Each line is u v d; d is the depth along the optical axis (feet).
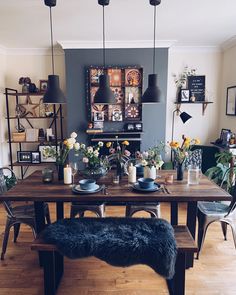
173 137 15.47
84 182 7.48
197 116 15.34
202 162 14.34
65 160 8.24
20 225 10.30
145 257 5.85
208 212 8.34
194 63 14.88
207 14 9.59
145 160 8.19
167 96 15.15
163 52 13.71
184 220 11.00
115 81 13.93
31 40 13.16
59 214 8.70
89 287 6.98
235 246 8.37
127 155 8.95
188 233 6.79
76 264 8.05
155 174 8.32
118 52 13.75
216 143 14.25
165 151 13.84
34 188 7.59
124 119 14.23
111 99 9.39
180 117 14.37
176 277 6.25
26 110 15.19
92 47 13.66
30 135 14.84
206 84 15.06
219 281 7.16
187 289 6.84
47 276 6.40
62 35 12.34
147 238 6.09
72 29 11.38
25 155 14.93
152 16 9.78
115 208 12.36
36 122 15.67
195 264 7.93
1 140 14.80
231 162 11.34
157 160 8.29
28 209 8.79
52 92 9.15
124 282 7.18
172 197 6.87
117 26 10.98
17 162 15.02
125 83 13.88
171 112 15.29
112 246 5.88
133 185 7.65
